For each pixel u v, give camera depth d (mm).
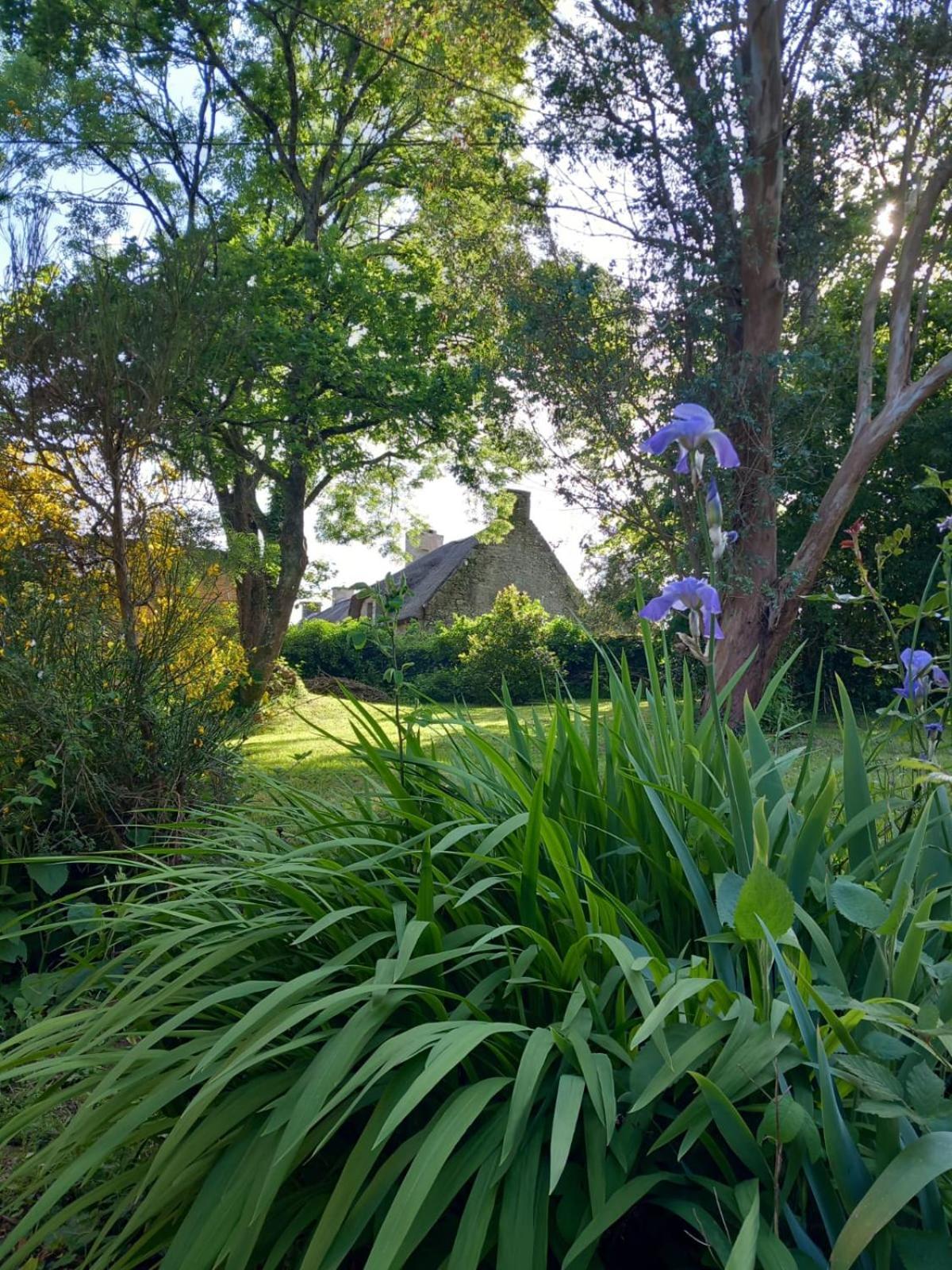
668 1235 1569
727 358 11820
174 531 6004
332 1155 1797
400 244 19906
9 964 3762
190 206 15547
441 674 24031
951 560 2252
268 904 2125
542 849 2082
